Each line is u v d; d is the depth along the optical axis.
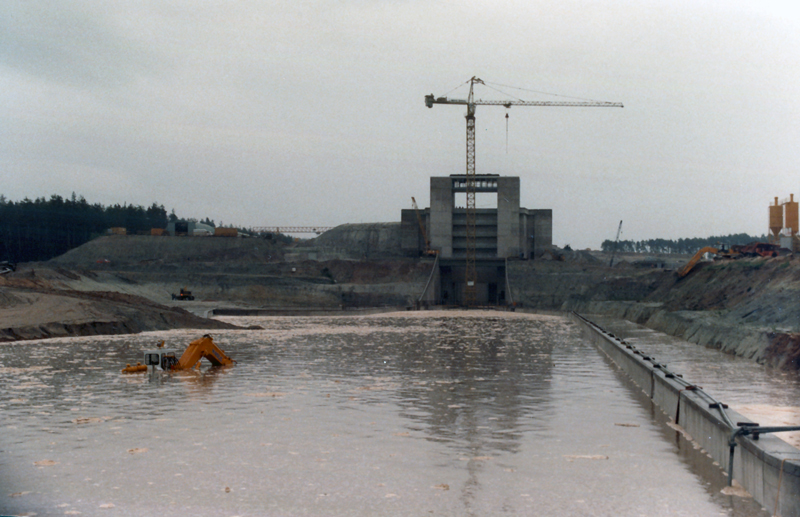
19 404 29.53
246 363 45.91
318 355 51.75
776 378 39.78
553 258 197.12
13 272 121.94
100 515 16.11
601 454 21.66
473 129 193.88
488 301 189.25
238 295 155.88
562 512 16.42
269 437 23.67
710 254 147.00
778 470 15.73
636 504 17.02
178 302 142.50
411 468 20.02
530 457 21.28
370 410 28.59
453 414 27.88
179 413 27.70
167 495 17.55
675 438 23.86
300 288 160.12
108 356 48.44
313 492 17.83
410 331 82.56
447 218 193.12
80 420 26.17
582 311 150.12
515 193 191.25
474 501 17.17
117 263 187.62
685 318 78.06
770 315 65.00
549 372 41.81
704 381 38.44
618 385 36.28
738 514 16.28
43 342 59.34
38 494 17.56
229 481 18.72
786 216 128.25
